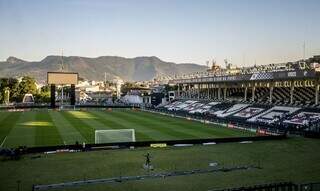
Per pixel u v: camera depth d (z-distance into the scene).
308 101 100.88
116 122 94.38
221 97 141.38
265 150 56.06
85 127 82.44
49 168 43.78
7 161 47.31
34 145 58.88
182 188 35.84
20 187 35.88
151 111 138.62
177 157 50.59
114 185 36.88
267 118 92.69
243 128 82.38
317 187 33.66
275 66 117.25
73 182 37.75
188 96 162.62
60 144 59.91
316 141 64.56
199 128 83.44
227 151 55.22
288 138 68.12
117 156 51.09
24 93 197.00
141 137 68.62
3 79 199.50
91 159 49.00
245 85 122.56
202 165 45.75
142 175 40.78
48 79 147.88
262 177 40.19
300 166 45.47
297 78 92.75
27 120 96.81
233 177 40.12
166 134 72.94
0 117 104.94
